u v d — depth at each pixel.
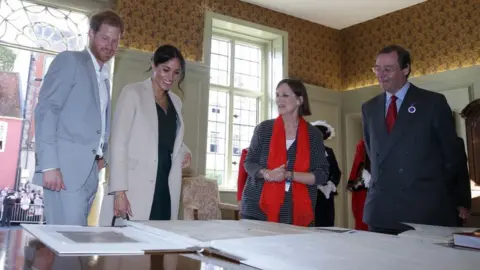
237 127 6.13
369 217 1.76
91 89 1.58
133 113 1.72
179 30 5.34
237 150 6.07
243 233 0.84
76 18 4.84
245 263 0.57
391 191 1.71
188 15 5.44
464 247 0.74
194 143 5.24
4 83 5.94
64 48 4.73
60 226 0.92
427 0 5.83
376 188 1.78
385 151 1.76
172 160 1.85
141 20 5.07
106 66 1.72
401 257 0.61
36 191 5.68
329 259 0.57
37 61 5.82
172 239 0.77
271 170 1.81
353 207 3.63
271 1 5.93
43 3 4.61
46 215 1.50
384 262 0.57
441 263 0.57
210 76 5.85
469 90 5.19
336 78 6.85
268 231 0.90
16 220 5.48
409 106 1.75
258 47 6.49
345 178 6.49
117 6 4.96
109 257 0.59
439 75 5.52
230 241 0.70
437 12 5.72
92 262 0.55
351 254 0.62
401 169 1.70
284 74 6.20
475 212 4.32
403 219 1.65
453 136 1.70
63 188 1.45
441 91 5.47
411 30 6.01
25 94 5.93
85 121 1.54
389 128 1.80
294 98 1.96
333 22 6.70
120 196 1.59
